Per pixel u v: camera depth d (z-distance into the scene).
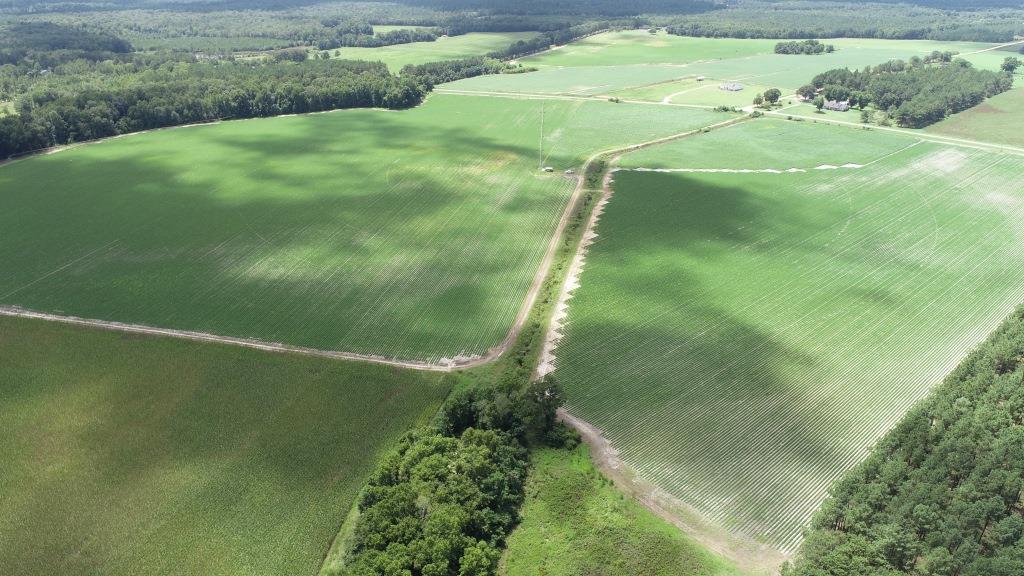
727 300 121.81
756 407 94.69
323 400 94.50
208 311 118.25
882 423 92.00
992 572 62.06
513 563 70.12
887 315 118.00
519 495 78.12
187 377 99.50
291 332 111.81
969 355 99.44
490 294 124.31
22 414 91.56
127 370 101.19
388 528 68.50
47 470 81.81
